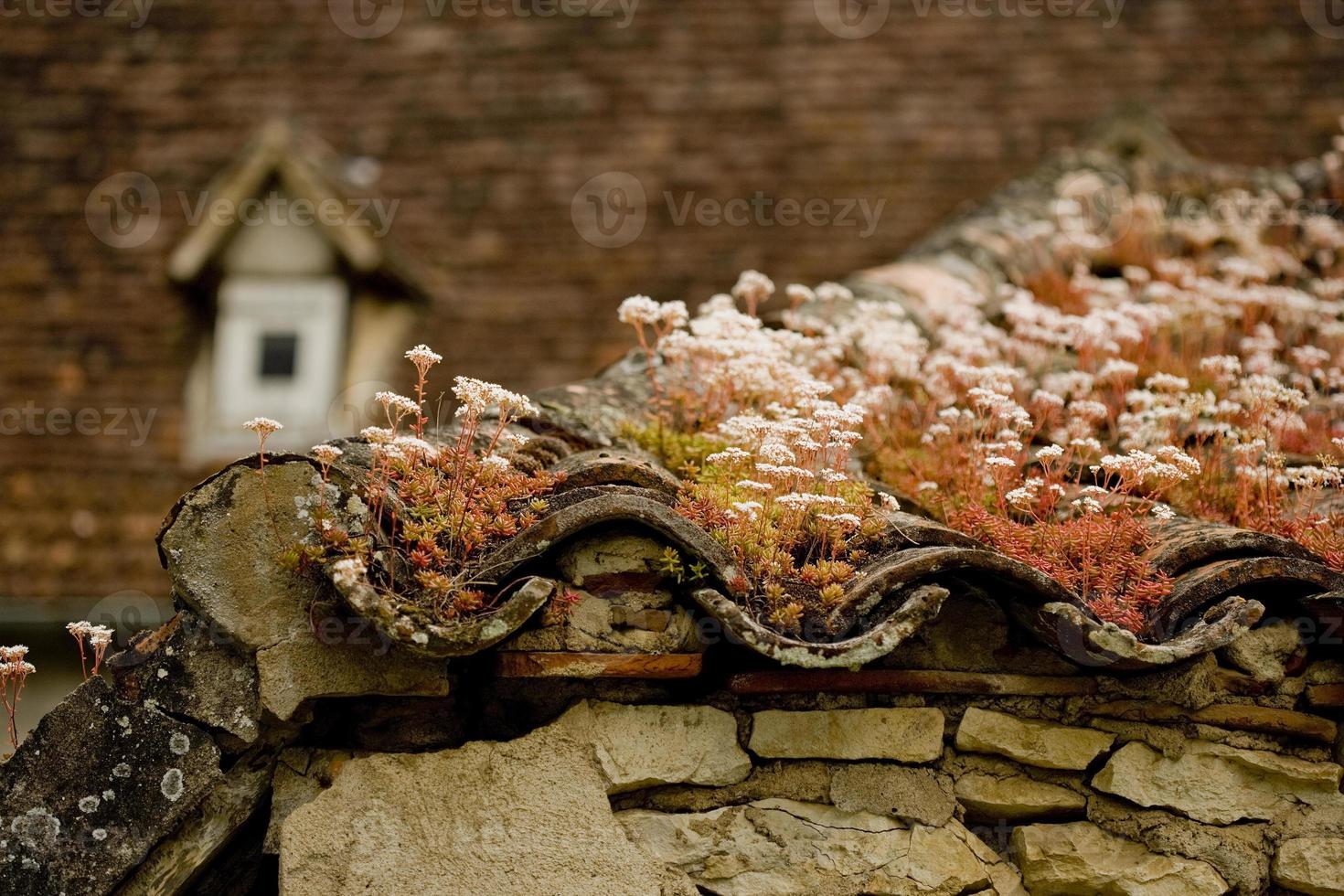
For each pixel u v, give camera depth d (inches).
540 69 325.7
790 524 100.0
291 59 331.9
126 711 88.7
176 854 89.2
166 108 322.7
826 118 311.6
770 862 93.1
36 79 329.7
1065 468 124.2
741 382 126.0
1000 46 323.3
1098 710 98.5
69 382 275.4
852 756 96.1
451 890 88.2
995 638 98.6
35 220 300.7
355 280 284.8
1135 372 141.8
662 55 325.7
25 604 238.8
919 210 293.4
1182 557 102.0
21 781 86.9
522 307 282.8
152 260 292.5
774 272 284.4
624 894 89.7
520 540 90.6
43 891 85.2
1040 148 302.4
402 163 309.7
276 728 91.4
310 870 88.1
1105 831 97.3
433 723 94.2
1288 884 95.9
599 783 92.3
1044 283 193.5
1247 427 135.8
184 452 266.8
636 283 284.8
